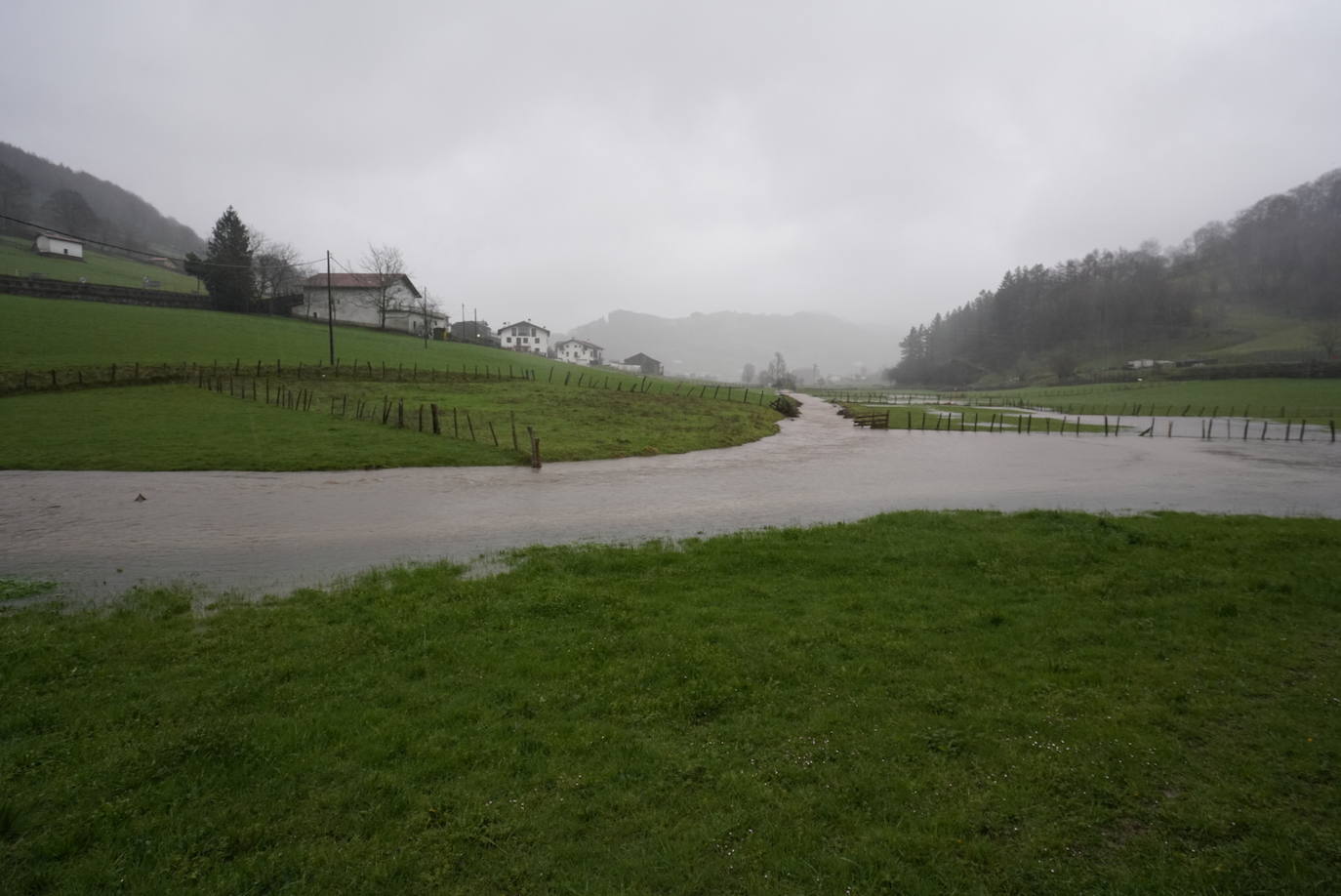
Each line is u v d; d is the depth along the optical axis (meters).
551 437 41.25
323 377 59.28
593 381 87.69
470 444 36.94
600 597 12.62
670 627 11.18
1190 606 12.19
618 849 6.09
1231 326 190.00
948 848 6.05
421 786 6.98
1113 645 10.52
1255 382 118.38
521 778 7.12
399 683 9.24
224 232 103.62
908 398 134.62
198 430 36.44
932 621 11.50
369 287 112.62
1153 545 16.53
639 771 7.24
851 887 5.62
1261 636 10.82
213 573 15.02
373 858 5.96
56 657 9.98
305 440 35.31
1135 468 34.72
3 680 9.27
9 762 7.26
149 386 49.25
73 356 53.66
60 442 32.28
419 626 11.22
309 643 10.56
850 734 7.95
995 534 17.59
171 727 8.05
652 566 14.94
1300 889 5.55
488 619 11.58
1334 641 10.63
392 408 48.56
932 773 7.16
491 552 16.94
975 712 8.43
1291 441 52.88
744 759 7.45
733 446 44.31
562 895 5.57
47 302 74.00
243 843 6.15
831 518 21.31
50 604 12.68
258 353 66.19
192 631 11.28
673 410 61.91
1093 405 103.69
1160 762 7.35
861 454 40.59
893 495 25.84
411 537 18.61
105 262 137.50
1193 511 22.58
